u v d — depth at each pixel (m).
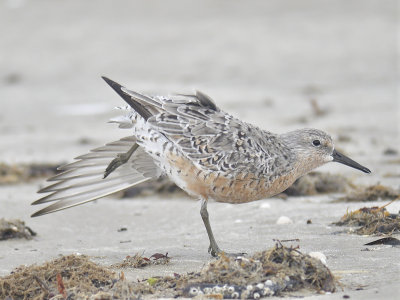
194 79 27.17
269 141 10.40
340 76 26.59
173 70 28.22
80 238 11.82
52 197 11.14
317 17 32.31
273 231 11.12
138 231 12.20
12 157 18.78
